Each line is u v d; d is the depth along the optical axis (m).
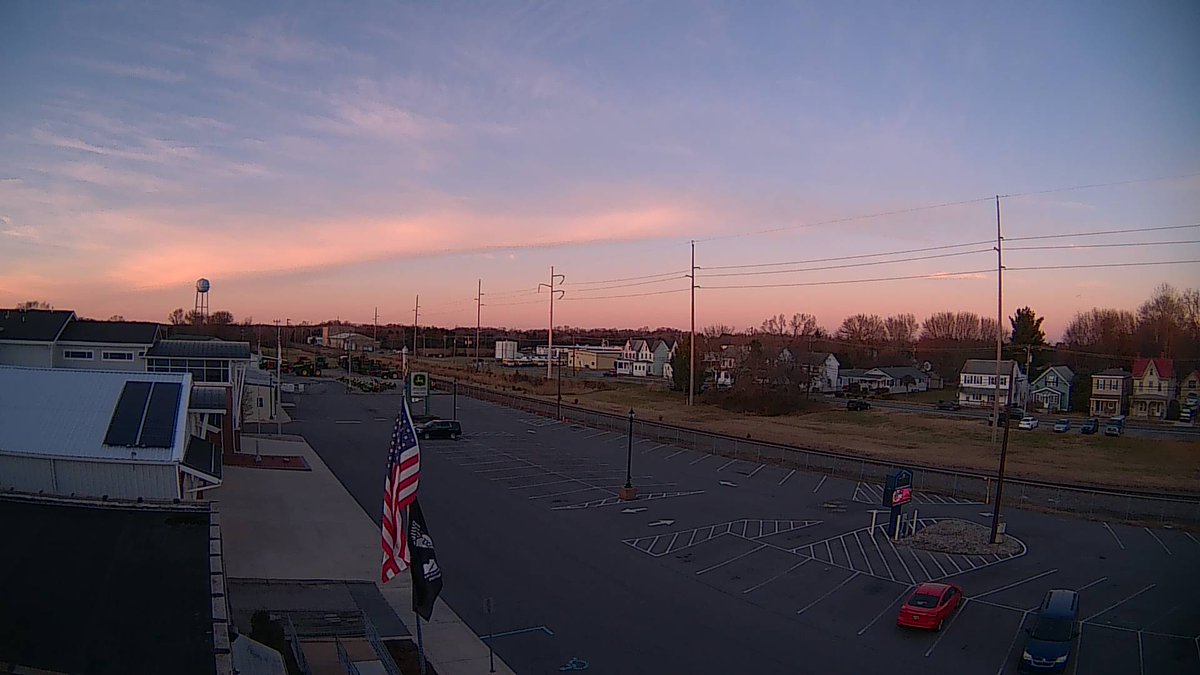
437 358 174.88
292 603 22.30
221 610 14.30
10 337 40.50
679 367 94.56
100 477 24.14
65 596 14.49
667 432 60.44
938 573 25.91
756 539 30.11
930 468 45.09
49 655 12.38
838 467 45.81
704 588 24.44
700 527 31.97
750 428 65.44
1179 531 31.42
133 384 27.64
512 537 30.11
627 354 141.88
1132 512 34.72
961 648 19.86
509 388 100.88
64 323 42.22
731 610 22.55
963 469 45.75
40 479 23.97
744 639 20.44
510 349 169.62
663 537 30.39
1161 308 82.31
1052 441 57.72
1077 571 26.00
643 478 42.75
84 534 17.69
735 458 49.59
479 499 36.66
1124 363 88.75
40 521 18.38
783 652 19.61
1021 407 83.12
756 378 80.19
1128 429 66.00
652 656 19.34
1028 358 78.56
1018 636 20.58
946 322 150.00
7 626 13.23
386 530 17.09
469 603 22.92
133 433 25.19
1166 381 76.06
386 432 59.12
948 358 119.44
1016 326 87.44
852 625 21.42
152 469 24.45
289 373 121.75
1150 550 28.59
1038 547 29.02
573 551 28.36
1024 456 51.50
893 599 23.45
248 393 62.53
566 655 19.38
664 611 22.44
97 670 12.04
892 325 155.88
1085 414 80.50
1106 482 42.47
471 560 27.06
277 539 28.42
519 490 39.00
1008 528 31.89
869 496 38.34
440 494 37.50
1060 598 20.55
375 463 45.34
